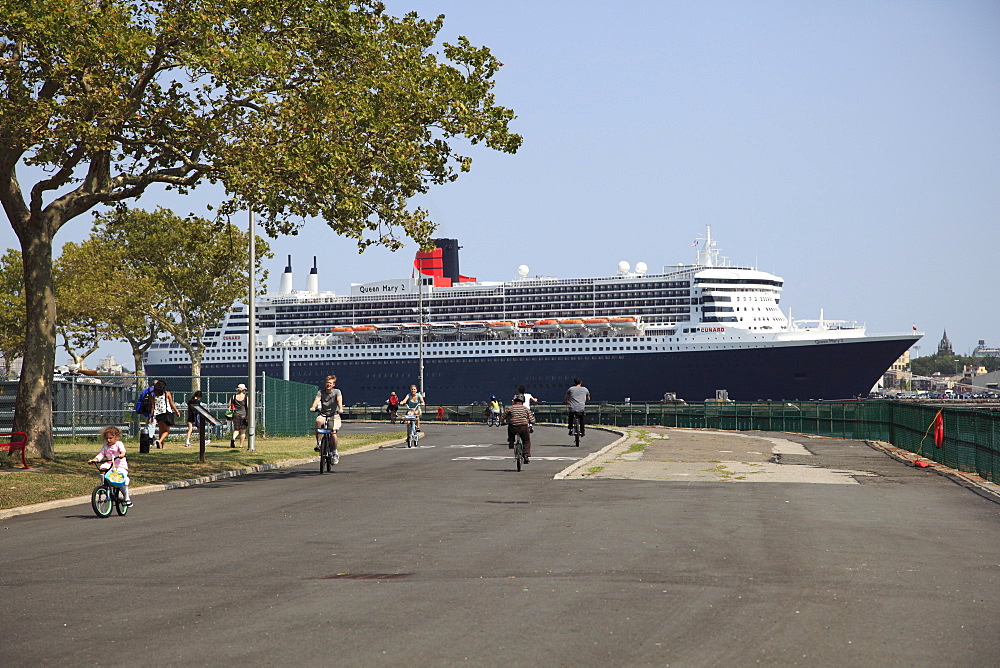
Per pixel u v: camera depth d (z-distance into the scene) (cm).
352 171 2541
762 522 1462
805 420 4512
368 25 2586
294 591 966
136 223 7000
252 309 3538
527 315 12156
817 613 859
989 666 701
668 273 11944
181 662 715
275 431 4497
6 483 1988
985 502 1738
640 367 11481
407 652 735
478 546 1241
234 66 2206
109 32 2131
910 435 3120
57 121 2277
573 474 2305
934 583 996
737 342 11200
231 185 2392
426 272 12788
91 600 934
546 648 745
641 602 904
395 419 6731
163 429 3356
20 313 7631
